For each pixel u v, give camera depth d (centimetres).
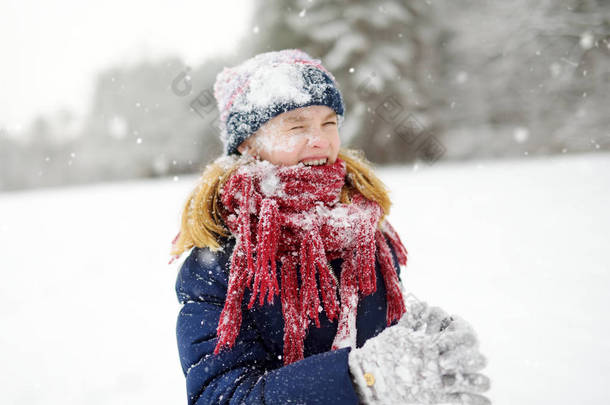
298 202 98
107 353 273
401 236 471
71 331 317
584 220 454
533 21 1908
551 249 354
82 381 240
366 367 76
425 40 2056
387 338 77
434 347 72
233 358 91
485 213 561
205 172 106
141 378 238
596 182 727
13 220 1074
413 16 1989
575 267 300
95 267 505
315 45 1881
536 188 741
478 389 69
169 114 2880
